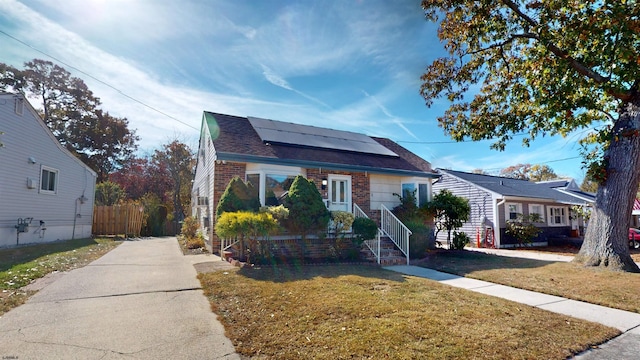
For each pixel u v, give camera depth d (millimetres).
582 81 8367
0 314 4262
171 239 17141
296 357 3125
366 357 3105
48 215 12969
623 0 6824
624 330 4188
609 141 9289
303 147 11883
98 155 28438
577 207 17672
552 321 4332
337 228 9570
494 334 3729
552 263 9469
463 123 10805
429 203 12359
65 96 26828
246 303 4805
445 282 6895
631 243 16250
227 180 9828
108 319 4160
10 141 10781
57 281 6074
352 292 5297
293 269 7340
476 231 17062
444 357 3131
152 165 30984
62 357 3109
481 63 9844
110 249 11242
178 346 3393
